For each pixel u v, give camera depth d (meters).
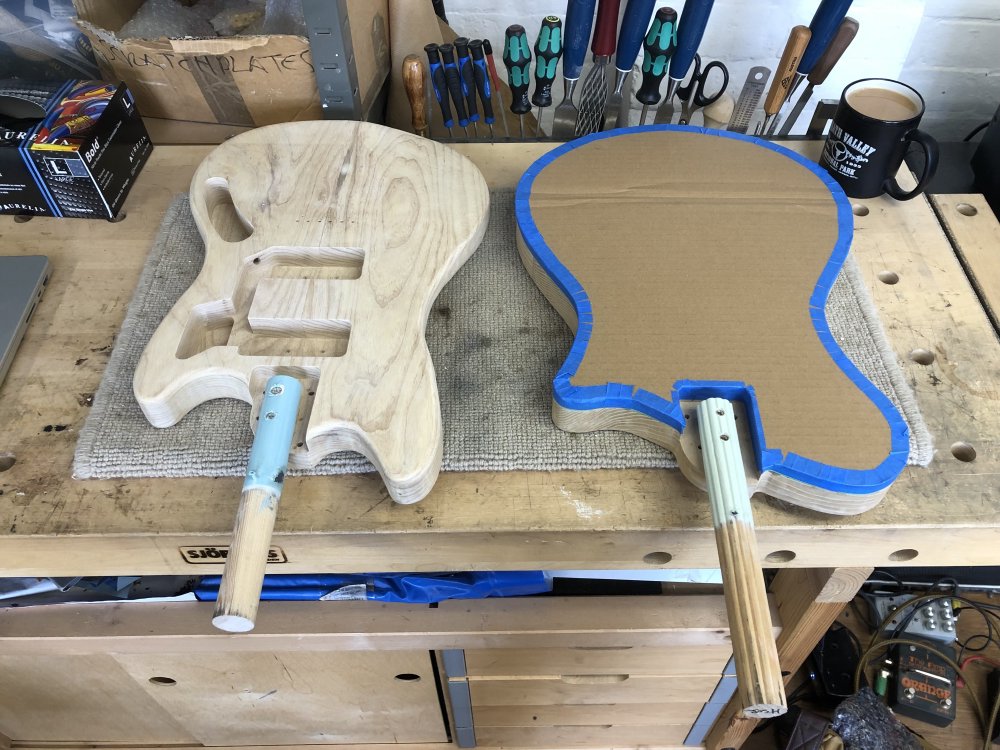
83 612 0.76
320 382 0.54
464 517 0.54
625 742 1.11
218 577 0.77
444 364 0.62
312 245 0.64
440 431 0.54
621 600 0.78
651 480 0.56
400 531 0.53
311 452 0.54
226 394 0.59
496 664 0.84
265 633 0.74
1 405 0.60
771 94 0.82
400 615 0.76
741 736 1.02
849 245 0.64
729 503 0.47
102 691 0.91
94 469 0.55
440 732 1.08
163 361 0.56
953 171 1.10
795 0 1.07
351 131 0.74
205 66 0.75
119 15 0.82
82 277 0.69
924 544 0.55
